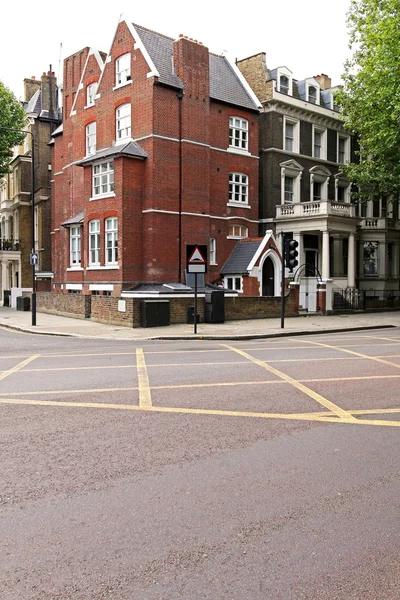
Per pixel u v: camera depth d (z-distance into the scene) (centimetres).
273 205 3166
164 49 2752
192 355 1283
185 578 328
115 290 2573
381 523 401
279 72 3194
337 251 3491
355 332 2055
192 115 2720
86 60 3075
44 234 3950
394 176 2747
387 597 312
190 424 656
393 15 2614
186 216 2688
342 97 2964
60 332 1938
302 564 344
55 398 797
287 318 2545
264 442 588
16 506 426
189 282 1855
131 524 396
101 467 510
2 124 3541
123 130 2748
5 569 337
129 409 727
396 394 833
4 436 607
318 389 865
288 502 435
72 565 341
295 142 3303
